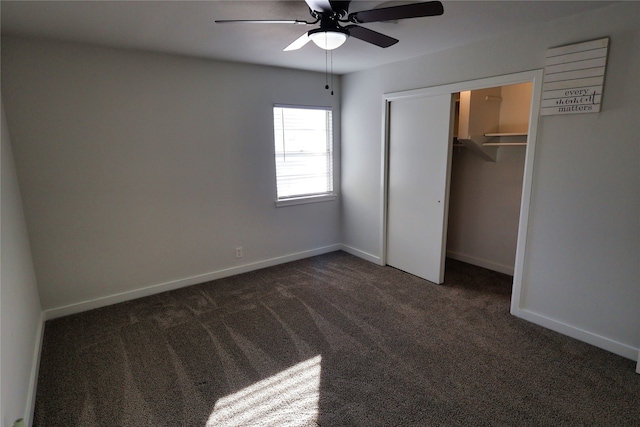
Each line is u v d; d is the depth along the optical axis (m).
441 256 3.47
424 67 3.26
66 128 2.78
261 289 3.46
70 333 2.67
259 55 3.20
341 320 2.84
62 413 1.88
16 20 2.19
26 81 2.59
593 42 2.17
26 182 2.68
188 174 3.40
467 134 3.50
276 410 1.90
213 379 2.15
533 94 2.52
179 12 2.11
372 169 4.04
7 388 1.51
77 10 2.04
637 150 2.09
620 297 2.26
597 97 2.19
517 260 2.78
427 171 3.46
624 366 2.19
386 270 3.95
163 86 3.14
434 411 1.86
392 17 1.79
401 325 2.74
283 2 1.98
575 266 2.45
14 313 1.86
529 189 2.62
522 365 2.22
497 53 2.69
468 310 2.97
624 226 2.19
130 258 3.21
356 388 2.05
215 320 2.86
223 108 3.49
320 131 4.28
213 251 3.68
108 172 3.00
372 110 3.90
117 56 2.90
